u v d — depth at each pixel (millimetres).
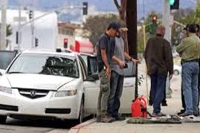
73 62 14625
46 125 13984
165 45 13656
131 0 15992
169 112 16141
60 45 120500
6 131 12492
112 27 12766
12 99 13148
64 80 13602
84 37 116688
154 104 13852
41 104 13062
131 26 16016
